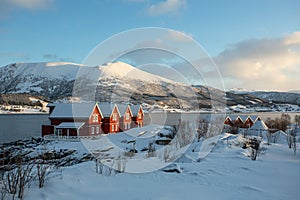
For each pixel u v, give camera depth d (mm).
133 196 6164
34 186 5902
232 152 13977
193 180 8102
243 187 7520
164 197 6223
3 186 5621
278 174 9461
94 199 5801
